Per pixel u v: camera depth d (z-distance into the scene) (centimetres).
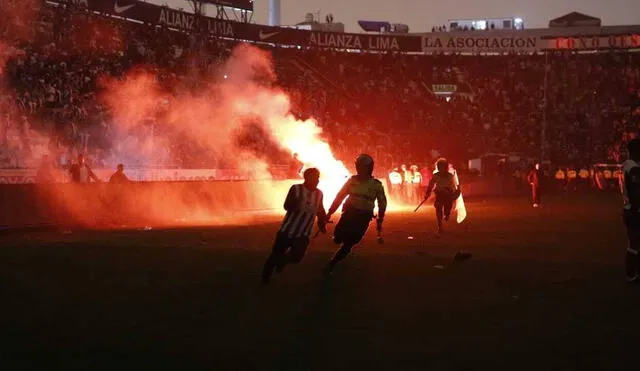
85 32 3969
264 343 696
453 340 710
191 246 1523
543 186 4900
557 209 3105
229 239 1684
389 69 6022
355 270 1176
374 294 955
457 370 609
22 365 623
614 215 2695
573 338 719
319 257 1346
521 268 1211
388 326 769
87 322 789
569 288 1010
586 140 5703
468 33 6812
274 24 6581
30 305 882
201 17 4891
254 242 1617
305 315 822
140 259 1305
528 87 6212
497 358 645
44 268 1191
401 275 1123
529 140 5653
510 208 3194
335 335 729
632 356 652
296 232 998
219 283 1038
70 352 665
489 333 739
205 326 768
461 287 1013
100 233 1823
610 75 6338
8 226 1830
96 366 620
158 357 648
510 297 938
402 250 1484
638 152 1052
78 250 1441
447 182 1789
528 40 6862
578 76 6353
